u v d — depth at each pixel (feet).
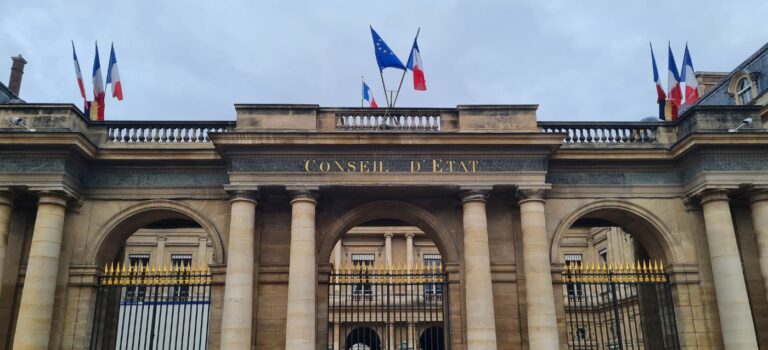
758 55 114.73
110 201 86.94
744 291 79.66
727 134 82.07
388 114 87.20
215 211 87.15
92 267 83.82
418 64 95.96
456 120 87.10
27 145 80.38
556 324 79.25
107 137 89.10
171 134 90.22
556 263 85.25
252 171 81.82
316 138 81.25
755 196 83.97
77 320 81.97
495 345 77.10
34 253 78.33
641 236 92.79
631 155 87.61
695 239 86.69
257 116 85.46
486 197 82.69
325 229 87.20
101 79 99.81
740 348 77.36
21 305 76.69
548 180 88.43
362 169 82.38
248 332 77.30
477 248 80.07
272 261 85.10
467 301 79.41
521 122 86.07
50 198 80.38
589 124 91.15
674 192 88.63
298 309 76.84
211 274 84.74
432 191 84.48
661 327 87.30
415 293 164.45
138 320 96.84
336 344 157.48
